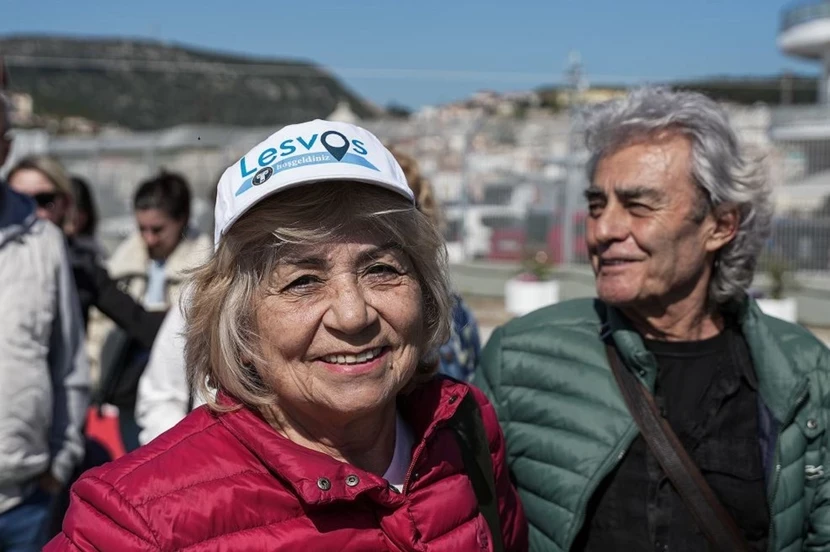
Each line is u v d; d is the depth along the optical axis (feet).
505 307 48.11
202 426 5.54
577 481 7.37
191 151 51.19
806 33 104.83
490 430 6.73
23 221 9.68
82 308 12.26
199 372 5.65
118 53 447.83
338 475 5.14
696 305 7.76
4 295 9.25
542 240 50.42
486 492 6.31
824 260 41.93
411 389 6.15
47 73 399.24
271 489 5.17
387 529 5.32
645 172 7.36
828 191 42.14
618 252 7.50
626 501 7.29
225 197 5.27
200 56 491.31
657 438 7.22
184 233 14.37
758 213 7.75
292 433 5.66
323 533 5.15
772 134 42.55
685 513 7.14
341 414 5.32
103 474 5.20
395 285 5.41
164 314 12.65
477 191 51.55
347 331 5.11
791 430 7.33
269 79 502.38
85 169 53.83
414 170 9.60
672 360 7.77
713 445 7.35
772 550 7.19
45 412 9.55
